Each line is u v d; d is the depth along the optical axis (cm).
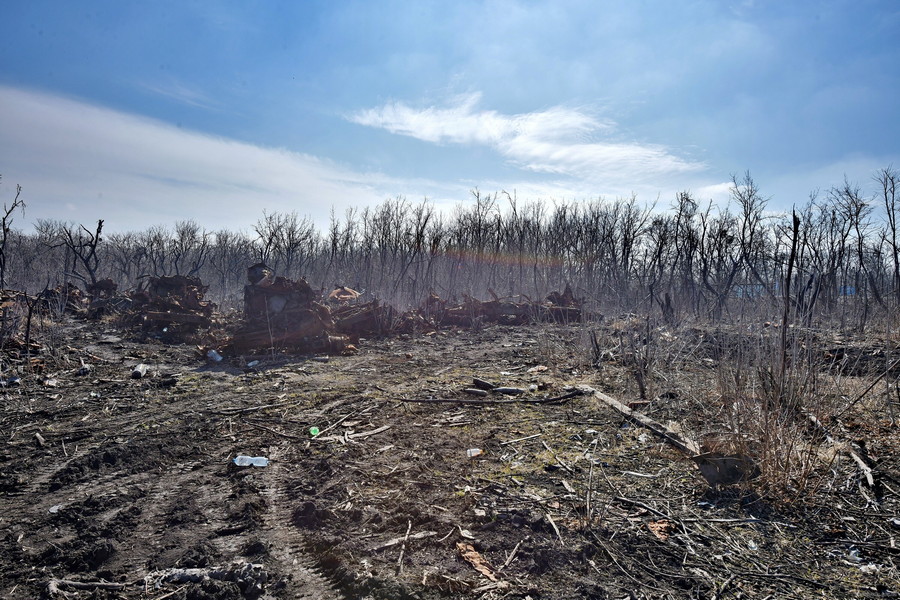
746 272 917
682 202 3120
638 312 1491
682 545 443
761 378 656
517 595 377
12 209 2794
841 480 545
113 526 482
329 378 1133
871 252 2305
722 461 555
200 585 389
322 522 487
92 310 2002
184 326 1688
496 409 859
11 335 1331
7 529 477
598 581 393
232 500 543
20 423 793
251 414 853
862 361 895
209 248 5497
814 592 383
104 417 830
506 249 3791
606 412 803
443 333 1845
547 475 585
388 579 389
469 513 495
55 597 376
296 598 383
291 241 4647
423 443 702
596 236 3644
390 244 3916
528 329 1895
